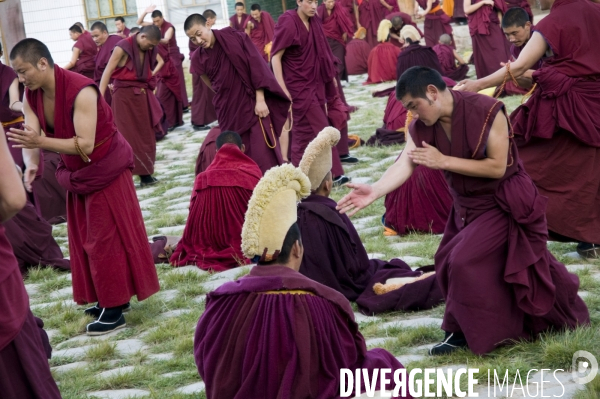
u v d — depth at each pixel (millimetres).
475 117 4508
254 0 25938
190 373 4988
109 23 25844
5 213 3568
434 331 5188
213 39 8648
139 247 6090
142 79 11203
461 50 20938
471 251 4586
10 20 12625
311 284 3414
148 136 11320
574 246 6656
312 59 9445
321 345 3334
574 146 6125
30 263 7918
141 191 11180
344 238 5871
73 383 5039
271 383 3283
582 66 6004
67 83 5543
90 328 6039
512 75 6082
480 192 4660
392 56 18172
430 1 19625
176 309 6398
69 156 5844
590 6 6047
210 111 15719
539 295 4641
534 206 4555
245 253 3494
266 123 8820
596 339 4605
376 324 5438
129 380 5012
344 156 10781
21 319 3549
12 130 5418
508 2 14883
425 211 7504
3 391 3512
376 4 21141
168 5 25594
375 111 14656
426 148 4555
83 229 6020
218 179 7355
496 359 4551
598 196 6195
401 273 6062
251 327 3348
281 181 3479
